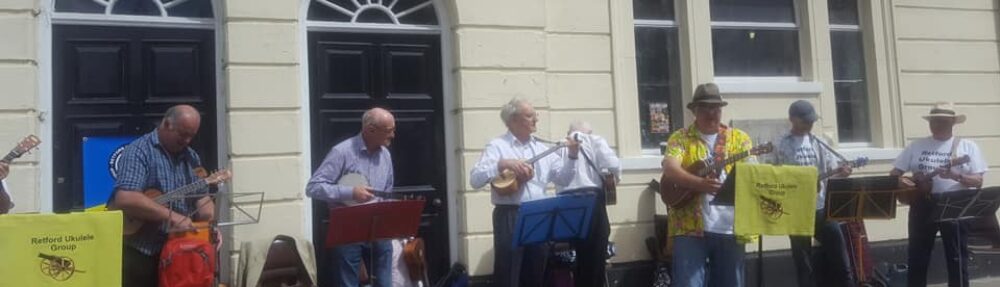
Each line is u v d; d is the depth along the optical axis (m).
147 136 4.36
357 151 5.01
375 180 5.07
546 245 5.12
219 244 4.50
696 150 4.82
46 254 3.70
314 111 5.82
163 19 5.59
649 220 6.49
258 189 5.52
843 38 7.39
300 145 5.66
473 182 5.02
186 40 5.64
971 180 6.03
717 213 4.75
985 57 7.60
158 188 4.27
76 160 5.38
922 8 7.45
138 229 4.20
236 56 5.54
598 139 5.39
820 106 7.07
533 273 5.09
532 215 4.72
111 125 5.48
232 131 5.49
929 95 7.38
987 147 7.50
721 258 4.81
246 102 5.54
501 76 6.09
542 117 6.18
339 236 4.52
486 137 6.02
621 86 6.54
